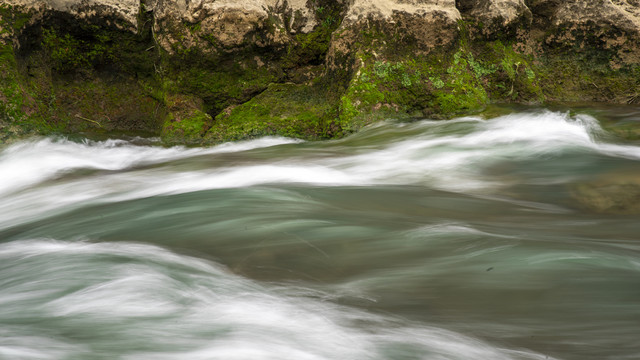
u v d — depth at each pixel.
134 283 2.57
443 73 7.06
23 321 2.22
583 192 4.20
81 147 6.89
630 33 7.62
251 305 2.30
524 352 1.90
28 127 6.62
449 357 1.87
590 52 7.79
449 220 3.51
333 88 7.19
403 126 6.62
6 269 2.92
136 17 7.30
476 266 2.59
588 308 2.16
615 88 7.65
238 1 7.12
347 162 5.64
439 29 7.10
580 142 5.84
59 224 3.94
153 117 7.50
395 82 6.90
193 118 7.14
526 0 7.94
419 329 2.06
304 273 2.63
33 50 6.95
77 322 2.19
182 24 7.06
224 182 5.04
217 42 7.08
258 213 3.64
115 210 4.15
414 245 2.91
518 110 7.20
